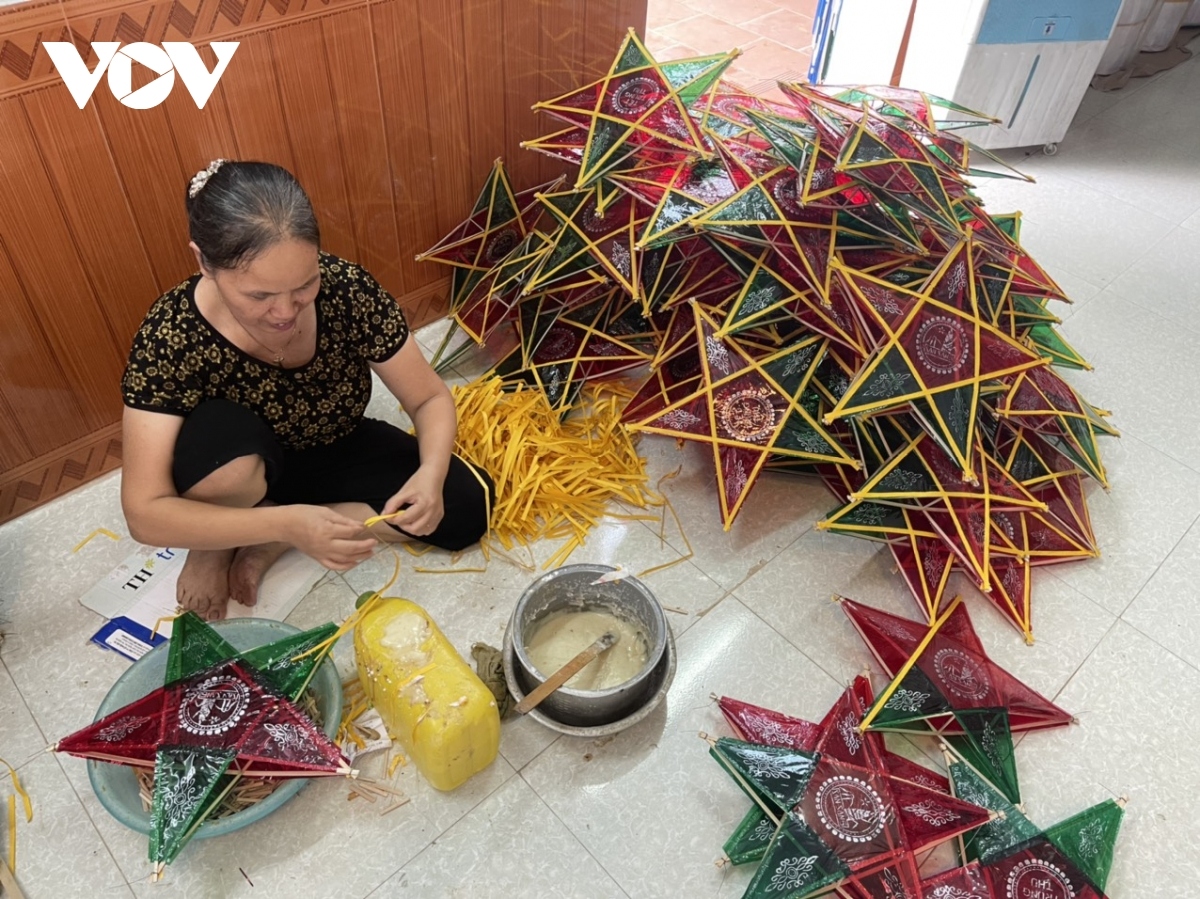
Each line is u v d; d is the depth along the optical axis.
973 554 1.36
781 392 1.43
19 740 1.21
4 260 1.27
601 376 1.73
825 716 1.25
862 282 1.40
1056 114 2.57
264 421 1.25
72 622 1.35
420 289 1.90
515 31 1.70
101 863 1.09
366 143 1.60
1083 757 1.26
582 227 1.63
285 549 1.42
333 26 1.42
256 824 1.13
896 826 1.06
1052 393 1.58
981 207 1.69
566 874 1.11
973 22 2.28
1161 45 3.23
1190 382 1.94
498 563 1.47
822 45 2.73
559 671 1.17
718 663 1.35
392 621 1.14
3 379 1.36
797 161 1.49
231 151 1.42
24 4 1.11
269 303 0.98
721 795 1.19
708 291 1.61
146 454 1.13
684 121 1.57
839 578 1.49
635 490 1.60
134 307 1.45
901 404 1.32
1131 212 2.47
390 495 1.41
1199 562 1.55
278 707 1.08
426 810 1.16
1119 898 1.12
